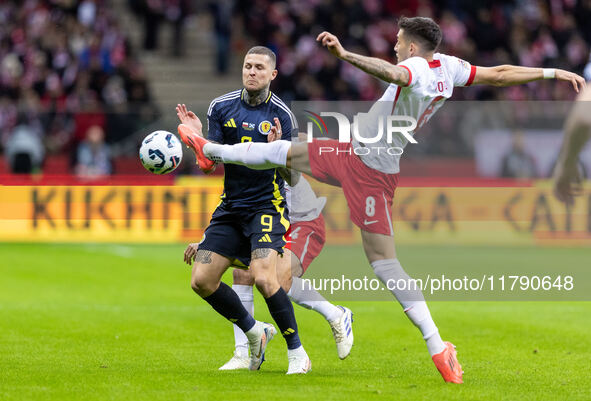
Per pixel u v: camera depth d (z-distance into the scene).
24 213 54.69
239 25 80.06
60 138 56.19
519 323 30.44
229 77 79.75
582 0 83.19
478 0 81.31
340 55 18.19
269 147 20.30
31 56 71.38
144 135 56.50
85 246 53.00
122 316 31.05
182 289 38.16
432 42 19.88
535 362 23.48
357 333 28.34
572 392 19.48
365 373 21.56
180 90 79.19
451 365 20.20
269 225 20.88
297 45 76.25
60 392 18.45
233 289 22.72
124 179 55.34
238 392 18.56
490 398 18.55
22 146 55.31
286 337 21.20
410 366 22.75
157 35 78.81
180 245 54.16
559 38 79.81
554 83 71.25
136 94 66.94
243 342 22.14
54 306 33.09
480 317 31.67
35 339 26.17
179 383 19.58
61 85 68.69
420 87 19.53
